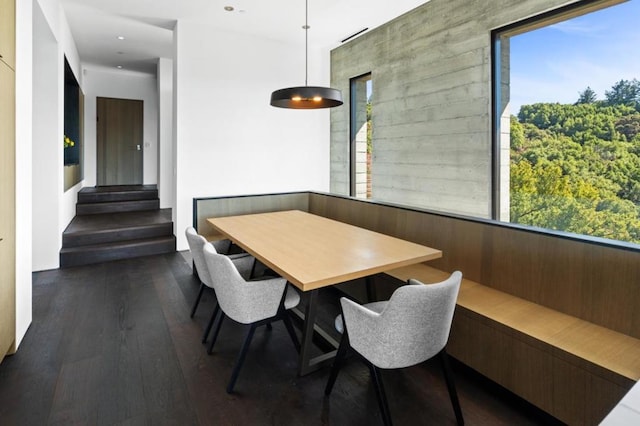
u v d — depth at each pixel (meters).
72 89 6.28
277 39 5.69
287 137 6.00
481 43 3.85
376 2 4.39
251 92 5.59
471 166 4.05
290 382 2.13
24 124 2.58
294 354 2.45
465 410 1.89
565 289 2.07
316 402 1.96
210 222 3.29
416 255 2.24
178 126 5.05
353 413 1.87
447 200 4.36
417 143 4.72
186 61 5.04
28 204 2.70
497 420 1.82
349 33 5.45
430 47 4.45
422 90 4.60
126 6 4.47
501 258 2.41
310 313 2.17
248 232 2.87
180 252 5.07
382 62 5.22
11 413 1.84
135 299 3.38
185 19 4.89
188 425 1.78
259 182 5.79
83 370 2.23
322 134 6.38
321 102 3.28
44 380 2.12
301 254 2.25
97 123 7.67
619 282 1.84
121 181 7.98
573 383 1.64
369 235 2.78
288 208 4.59
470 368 2.21
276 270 2.02
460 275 1.67
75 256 4.42
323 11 4.64
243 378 2.17
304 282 1.76
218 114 5.34
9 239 2.29
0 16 2.13
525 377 1.84
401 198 5.03
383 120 5.27
